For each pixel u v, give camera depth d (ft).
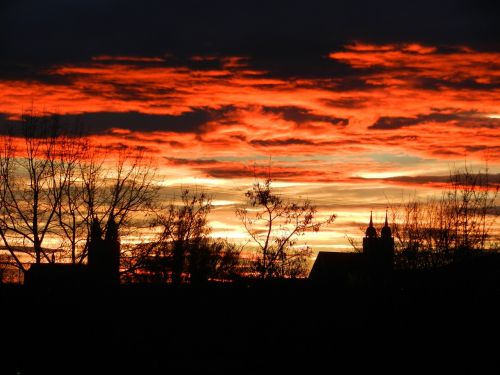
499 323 157.99
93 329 160.15
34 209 178.81
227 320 171.63
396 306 169.27
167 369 158.81
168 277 174.29
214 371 159.84
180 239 177.17
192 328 169.48
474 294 160.25
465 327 159.02
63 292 161.58
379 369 161.17
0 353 152.87
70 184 181.27
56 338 156.66
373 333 168.25
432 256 169.48
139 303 168.35
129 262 173.27
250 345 168.45
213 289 175.22
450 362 157.99
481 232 166.50
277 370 162.09
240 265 176.96
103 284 165.99
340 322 172.35
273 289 174.40
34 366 152.76
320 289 179.32
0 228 177.06
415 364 160.35
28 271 167.32
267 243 175.52
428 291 163.63
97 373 155.84
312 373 160.76
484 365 155.63
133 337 163.32
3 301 157.17
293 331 171.01
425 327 162.40
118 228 176.14
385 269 182.70
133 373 156.76
